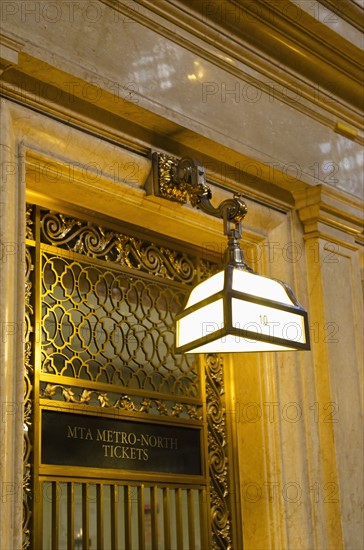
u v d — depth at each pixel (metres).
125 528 4.80
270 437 5.43
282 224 5.80
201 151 5.23
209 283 4.21
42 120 4.41
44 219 4.82
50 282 4.79
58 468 4.52
